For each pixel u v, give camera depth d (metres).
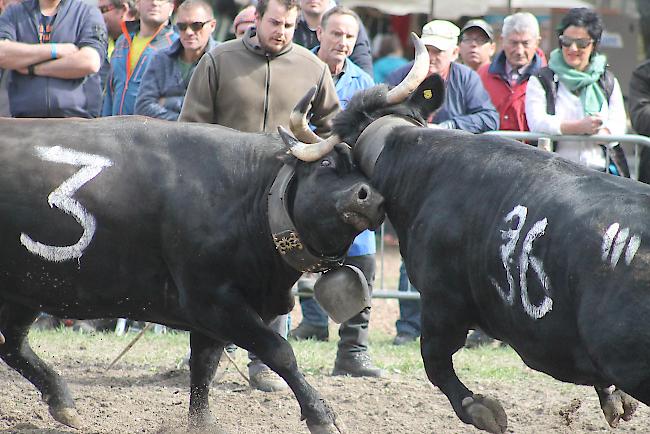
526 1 38.59
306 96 14.81
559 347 12.98
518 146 13.95
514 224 13.25
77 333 24.30
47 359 21.33
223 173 15.33
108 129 15.66
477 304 13.98
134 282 15.53
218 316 15.25
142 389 19.17
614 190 12.73
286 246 15.13
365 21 42.00
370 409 18.08
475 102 23.72
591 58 23.75
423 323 14.57
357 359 20.53
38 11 23.44
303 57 18.84
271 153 15.46
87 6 23.77
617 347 12.10
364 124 15.21
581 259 12.44
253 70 18.58
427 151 14.51
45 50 23.11
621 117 24.00
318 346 23.58
